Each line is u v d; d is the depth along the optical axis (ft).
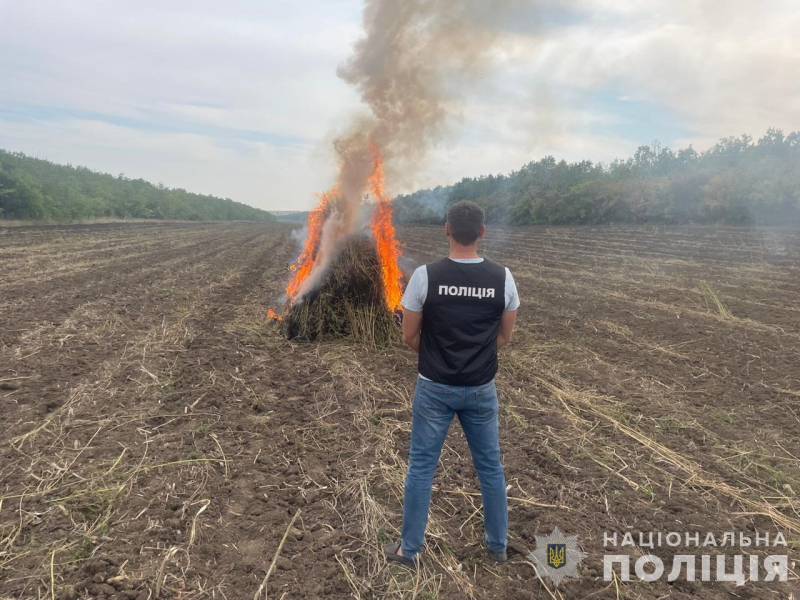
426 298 9.23
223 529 10.69
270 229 202.08
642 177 159.22
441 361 9.23
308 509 11.57
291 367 21.80
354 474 13.04
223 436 14.96
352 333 25.88
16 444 13.87
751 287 45.14
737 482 13.20
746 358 23.94
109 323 27.55
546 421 16.70
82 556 9.69
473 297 9.14
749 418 17.21
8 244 67.92
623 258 69.51
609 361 23.68
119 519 10.85
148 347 23.27
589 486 12.85
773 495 12.65
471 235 9.30
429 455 9.55
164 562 9.50
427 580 9.48
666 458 14.35
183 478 12.57
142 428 15.19
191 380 19.19
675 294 41.91
